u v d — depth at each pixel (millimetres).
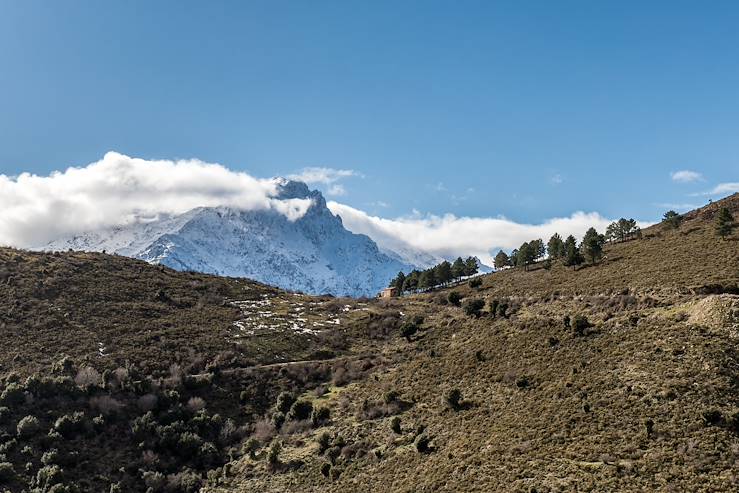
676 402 53312
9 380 76562
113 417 75125
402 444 64125
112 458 69188
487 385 69875
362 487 57969
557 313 86875
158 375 86875
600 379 61250
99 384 79688
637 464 46781
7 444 65438
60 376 79188
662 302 78062
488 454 54625
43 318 98250
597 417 54906
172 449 73062
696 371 56938
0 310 98250
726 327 63500
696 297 76500
